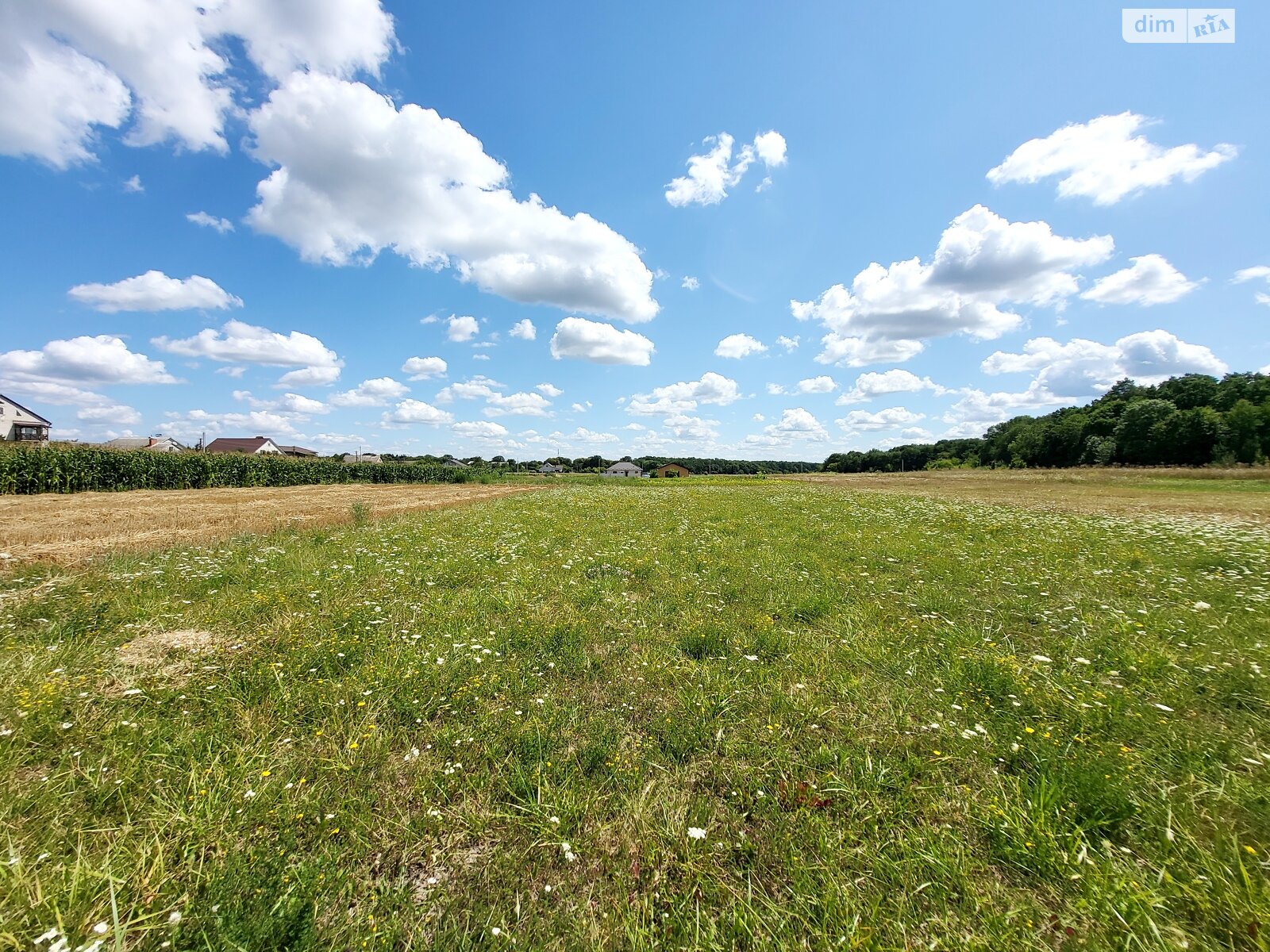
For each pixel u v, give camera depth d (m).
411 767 3.09
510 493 37.22
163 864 2.28
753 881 2.33
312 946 1.94
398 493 37.03
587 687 4.27
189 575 7.69
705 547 10.51
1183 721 3.55
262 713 3.65
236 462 40.41
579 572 8.21
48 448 29.16
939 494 32.19
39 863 2.27
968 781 3.00
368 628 5.41
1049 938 2.02
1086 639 5.15
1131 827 2.57
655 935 2.06
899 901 2.18
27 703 3.40
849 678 4.33
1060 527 13.95
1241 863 2.20
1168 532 12.59
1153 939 1.97
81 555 10.01
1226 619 5.56
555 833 2.55
